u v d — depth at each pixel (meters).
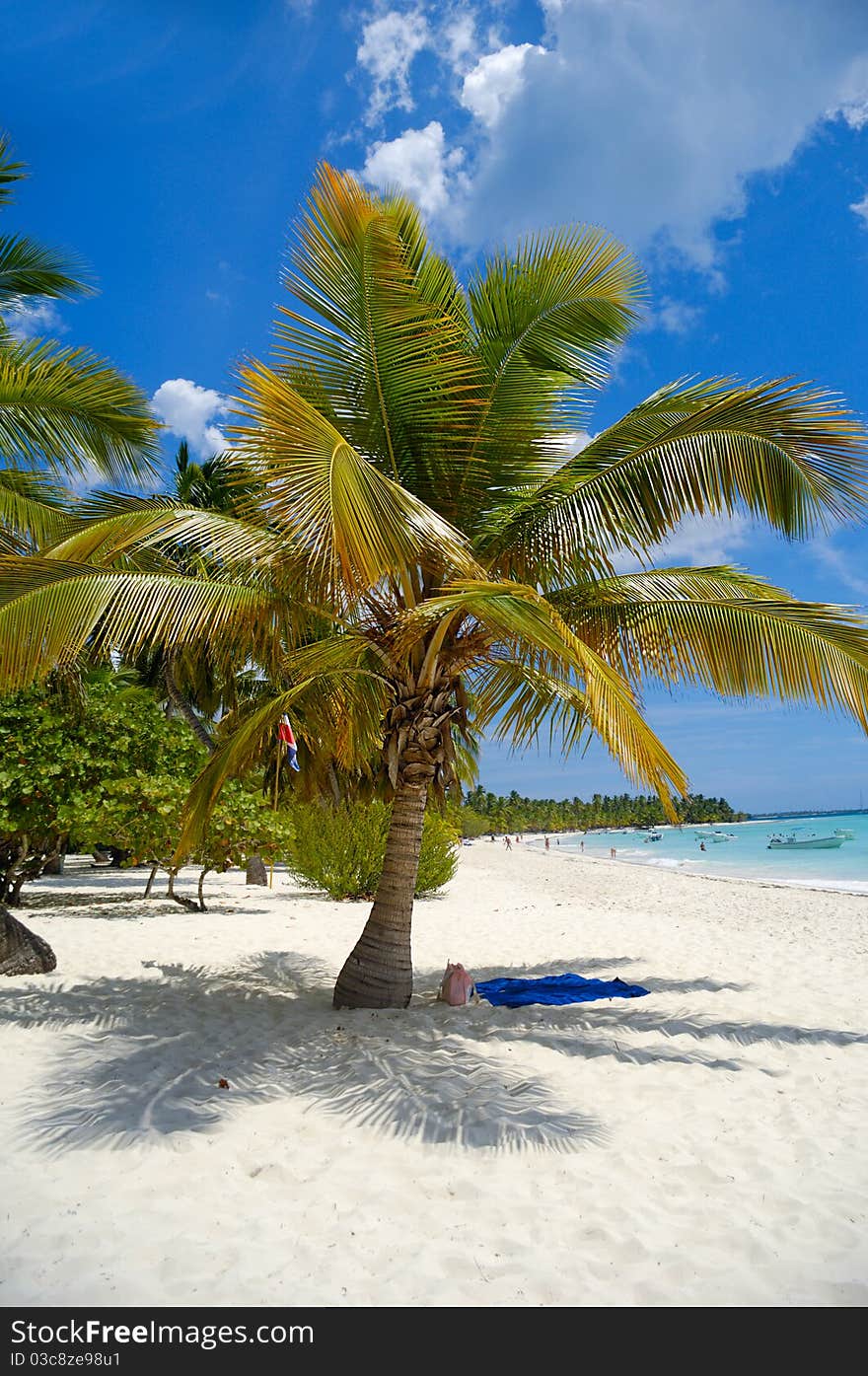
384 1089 4.70
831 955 9.45
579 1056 5.44
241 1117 4.35
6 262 9.16
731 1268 2.98
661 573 6.62
